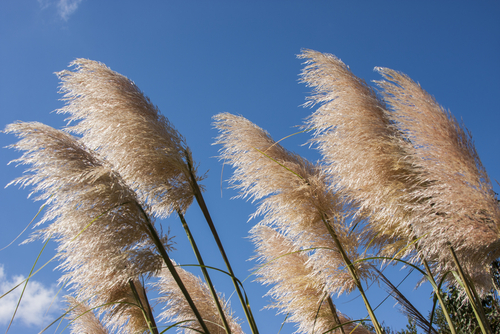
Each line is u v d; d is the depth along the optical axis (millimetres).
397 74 1841
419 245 1815
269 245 2207
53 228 1781
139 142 1832
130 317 2158
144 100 1939
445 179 1729
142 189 1838
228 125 2027
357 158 1858
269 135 2039
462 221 1711
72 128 1920
